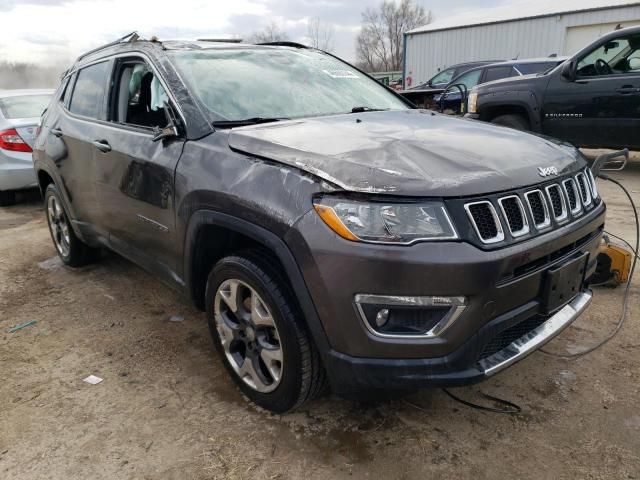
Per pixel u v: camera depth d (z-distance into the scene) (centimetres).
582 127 723
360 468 215
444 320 190
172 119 276
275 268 226
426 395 262
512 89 788
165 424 245
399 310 193
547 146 257
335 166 204
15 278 439
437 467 215
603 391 258
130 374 288
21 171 674
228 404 259
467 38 2078
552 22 1833
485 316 194
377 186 191
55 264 471
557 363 283
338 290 194
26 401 266
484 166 211
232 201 226
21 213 684
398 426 240
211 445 230
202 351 310
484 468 213
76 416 253
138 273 439
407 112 327
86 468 219
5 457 227
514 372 277
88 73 395
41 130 451
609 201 598
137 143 301
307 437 234
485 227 195
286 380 229
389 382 198
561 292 223
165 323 348
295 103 308
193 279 274
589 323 321
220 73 306
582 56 716
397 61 4609
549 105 748
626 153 311
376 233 188
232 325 256
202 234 254
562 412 245
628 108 675
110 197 336
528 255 200
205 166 247
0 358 309
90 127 360
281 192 210
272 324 229
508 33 1955
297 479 210
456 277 185
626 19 1675
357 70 391
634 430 231
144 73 315
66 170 393
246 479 211
